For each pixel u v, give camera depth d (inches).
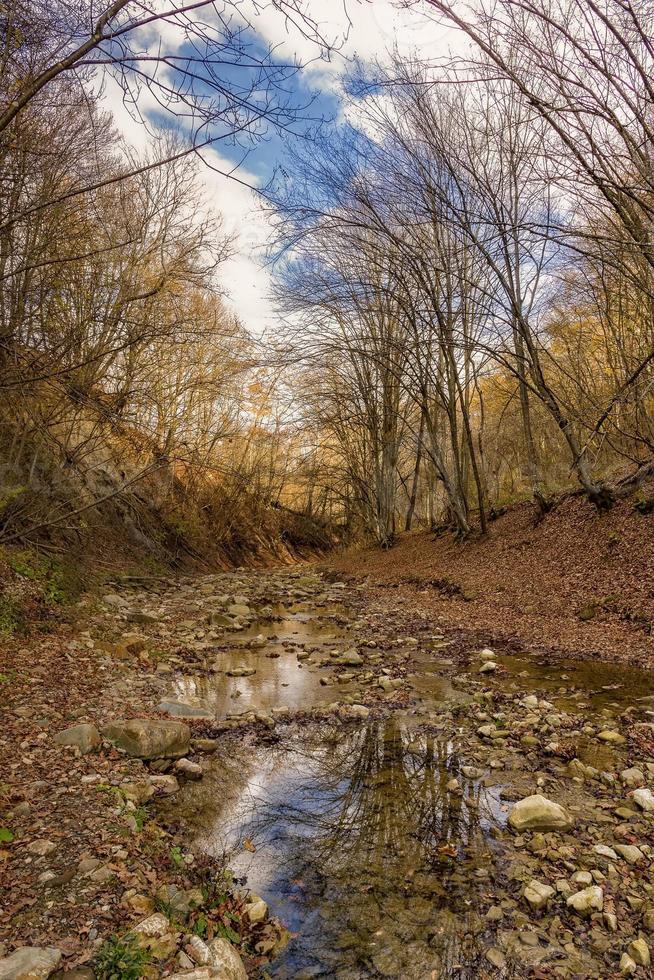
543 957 123.5
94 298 388.2
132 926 121.7
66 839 150.7
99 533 727.1
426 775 213.2
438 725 262.2
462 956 124.5
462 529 812.6
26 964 104.2
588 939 128.4
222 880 150.4
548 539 614.2
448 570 703.7
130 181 536.1
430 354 763.4
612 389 621.9
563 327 700.7
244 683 333.4
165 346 550.3
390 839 170.9
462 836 171.5
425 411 811.4
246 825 179.2
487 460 1122.7
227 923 132.9
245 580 888.3
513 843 166.7
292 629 503.2
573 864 154.2
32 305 322.0
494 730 248.5
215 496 1151.6
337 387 1049.5
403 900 143.4
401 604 606.2
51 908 124.0
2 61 185.0
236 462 1167.0
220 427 923.4
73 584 474.0
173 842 164.6
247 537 1363.2
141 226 508.7
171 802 190.5
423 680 334.0
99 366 393.1
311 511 1675.7
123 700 271.3
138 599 581.6
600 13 270.2
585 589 471.5
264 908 138.9
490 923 134.5
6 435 399.2
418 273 662.5
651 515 493.0
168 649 398.3
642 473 551.5
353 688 323.6
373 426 1042.1
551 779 204.2
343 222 659.4
